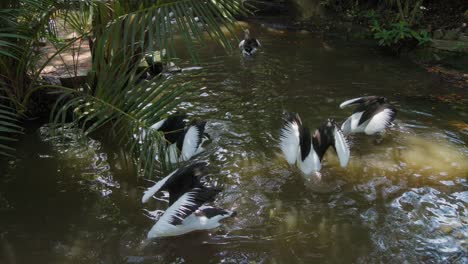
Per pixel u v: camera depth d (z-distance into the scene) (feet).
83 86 21.20
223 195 15.37
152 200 15.16
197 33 13.64
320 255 12.75
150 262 12.49
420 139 19.35
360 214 14.52
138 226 13.89
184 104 22.09
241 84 24.85
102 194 15.43
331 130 16.44
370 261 12.51
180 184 13.10
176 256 12.72
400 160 17.71
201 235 13.51
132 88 15.23
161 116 14.93
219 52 30.45
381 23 35.37
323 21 38.91
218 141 18.74
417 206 14.90
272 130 19.74
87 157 17.65
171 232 12.91
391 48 31.81
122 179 16.29
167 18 13.53
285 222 14.15
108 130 19.63
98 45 14.74
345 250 12.92
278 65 28.19
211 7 14.02
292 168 17.03
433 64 28.73
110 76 15.33
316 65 28.35
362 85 25.11
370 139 19.42
